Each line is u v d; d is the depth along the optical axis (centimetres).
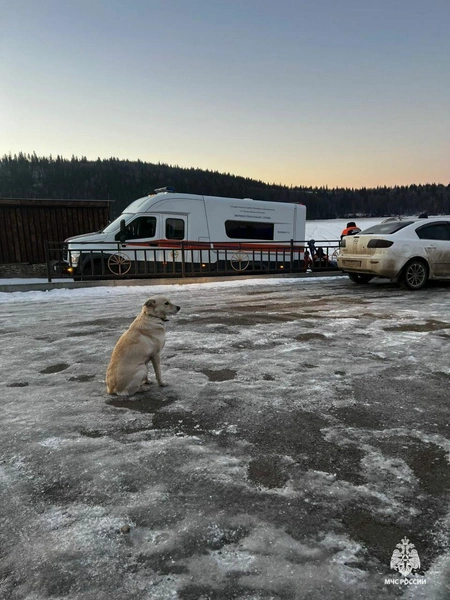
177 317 713
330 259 1723
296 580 159
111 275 1220
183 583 158
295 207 1526
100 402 348
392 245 960
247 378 398
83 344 547
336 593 153
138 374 360
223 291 1061
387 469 238
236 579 159
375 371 412
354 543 179
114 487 223
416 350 483
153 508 204
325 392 359
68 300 948
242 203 1424
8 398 361
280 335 570
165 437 281
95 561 170
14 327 662
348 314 712
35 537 185
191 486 223
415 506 205
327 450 261
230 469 240
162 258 1327
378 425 295
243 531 187
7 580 161
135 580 160
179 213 1328
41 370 441
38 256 1532
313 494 215
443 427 291
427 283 1124
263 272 1466
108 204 1614
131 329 373
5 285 1076
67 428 298
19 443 275
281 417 311
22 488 224
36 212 1518
